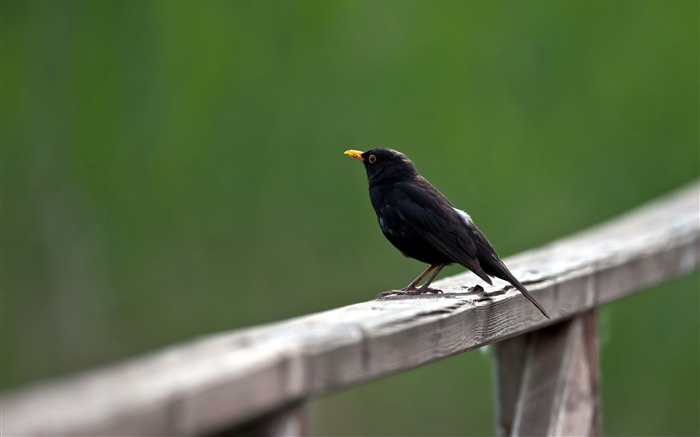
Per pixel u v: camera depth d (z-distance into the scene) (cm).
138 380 231
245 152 1702
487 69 1688
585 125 1708
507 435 521
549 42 1695
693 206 845
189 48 1703
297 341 284
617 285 574
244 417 252
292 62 1702
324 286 1703
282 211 1706
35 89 1781
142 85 1727
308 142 1702
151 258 1741
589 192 1708
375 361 317
